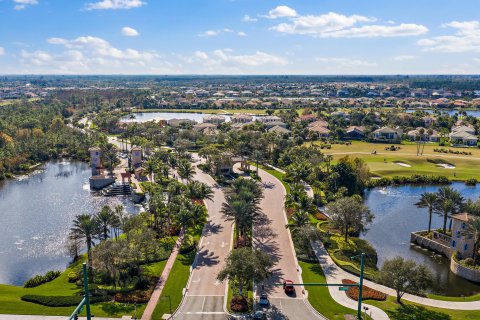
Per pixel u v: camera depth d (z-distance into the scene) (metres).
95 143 198.75
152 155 177.38
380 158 181.12
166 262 80.69
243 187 95.81
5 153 170.38
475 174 160.62
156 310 63.34
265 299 65.25
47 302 64.75
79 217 80.69
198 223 101.06
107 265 71.31
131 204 127.81
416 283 64.88
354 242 93.56
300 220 90.81
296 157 154.75
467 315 63.72
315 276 75.00
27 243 97.50
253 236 93.38
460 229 86.06
